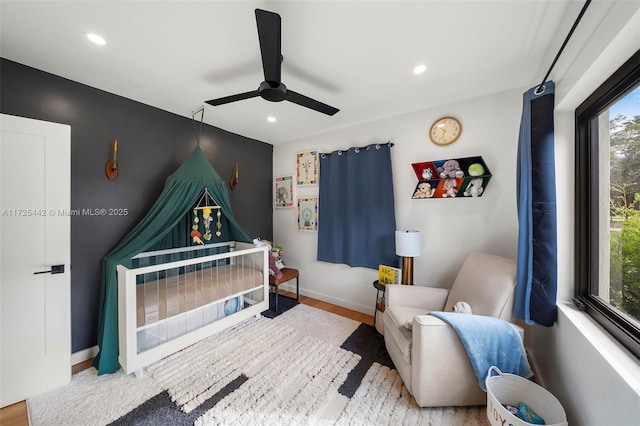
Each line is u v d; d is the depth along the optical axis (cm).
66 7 126
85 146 207
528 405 133
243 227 348
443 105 246
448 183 242
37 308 165
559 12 129
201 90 217
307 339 234
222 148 320
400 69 185
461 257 239
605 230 129
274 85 150
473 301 181
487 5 126
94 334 211
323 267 338
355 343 228
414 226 265
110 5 125
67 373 174
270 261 304
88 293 209
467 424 142
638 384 83
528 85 207
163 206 237
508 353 144
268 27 112
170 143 265
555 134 150
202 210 286
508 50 162
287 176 374
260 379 179
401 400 160
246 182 351
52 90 191
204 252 292
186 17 134
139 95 226
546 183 146
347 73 190
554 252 144
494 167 223
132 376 181
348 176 302
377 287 253
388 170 274
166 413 149
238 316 253
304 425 141
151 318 189
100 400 158
